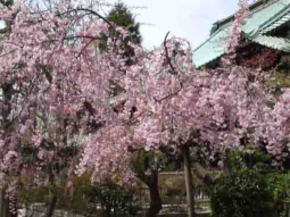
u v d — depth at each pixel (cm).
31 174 773
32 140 709
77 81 653
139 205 1040
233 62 605
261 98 586
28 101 684
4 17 703
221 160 758
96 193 990
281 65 1008
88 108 673
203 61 1496
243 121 577
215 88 575
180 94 581
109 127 659
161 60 589
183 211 1070
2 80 681
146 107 602
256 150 847
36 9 684
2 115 728
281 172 906
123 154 691
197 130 619
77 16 636
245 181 845
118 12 726
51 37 630
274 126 592
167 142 604
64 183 791
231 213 841
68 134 729
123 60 664
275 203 858
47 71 652
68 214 1012
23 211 1030
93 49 650
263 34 1241
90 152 668
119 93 675
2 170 730
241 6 591
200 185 1018
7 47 649
